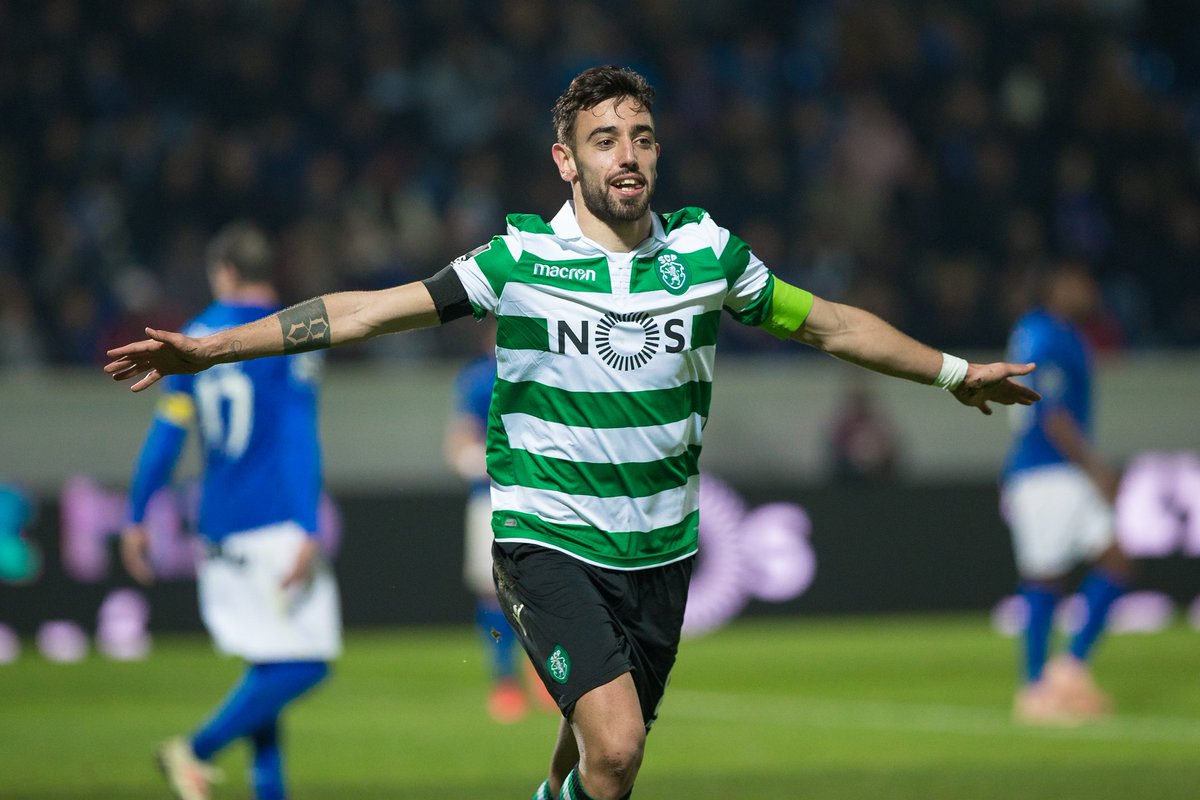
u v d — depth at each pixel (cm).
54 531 4303
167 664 3984
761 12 6612
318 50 6084
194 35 5938
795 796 2266
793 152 6128
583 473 1454
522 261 1445
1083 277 3212
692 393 1488
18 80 5684
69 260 5316
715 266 1479
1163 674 3762
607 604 1468
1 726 3034
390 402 5053
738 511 4734
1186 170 6344
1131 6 6900
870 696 3441
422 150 6006
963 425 5309
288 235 5400
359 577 4491
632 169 1444
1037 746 2761
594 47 6303
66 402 4825
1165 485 4931
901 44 6419
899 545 4828
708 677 3756
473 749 2777
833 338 1533
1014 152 6306
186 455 4491
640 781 2412
